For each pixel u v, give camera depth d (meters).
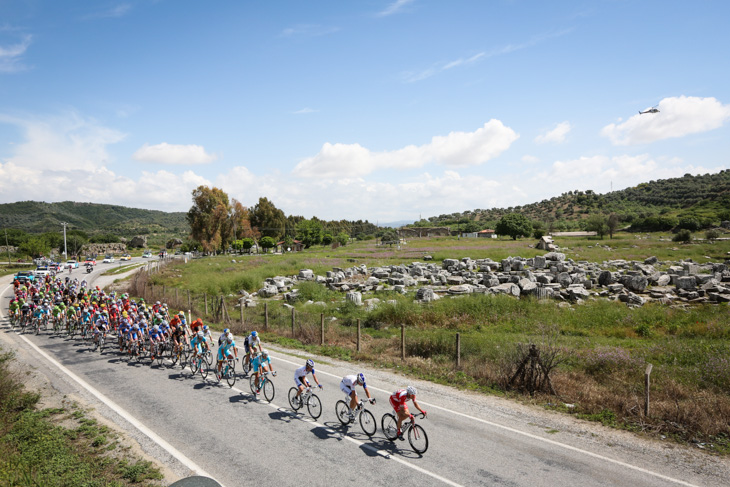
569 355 15.04
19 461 8.87
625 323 20.56
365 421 10.33
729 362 13.21
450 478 8.15
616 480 7.96
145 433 10.50
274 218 120.94
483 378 13.93
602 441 9.64
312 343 20.02
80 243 121.00
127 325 19.00
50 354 19.12
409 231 144.88
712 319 19.95
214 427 10.83
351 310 25.91
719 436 9.66
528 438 9.84
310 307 28.06
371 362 16.67
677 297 27.19
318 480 8.21
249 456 9.25
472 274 38.38
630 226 116.69
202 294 35.47
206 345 15.51
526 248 69.12
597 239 91.06
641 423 10.36
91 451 9.59
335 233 147.12
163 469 8.69
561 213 191.25
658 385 12.40
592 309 22.83
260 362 12.87
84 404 12.61
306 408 12.09
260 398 12.98
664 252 55.72
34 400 12.63
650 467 8.45
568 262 44.44
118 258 101.75
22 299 27.03
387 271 40.91
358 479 8.21
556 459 8.82
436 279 36.06
